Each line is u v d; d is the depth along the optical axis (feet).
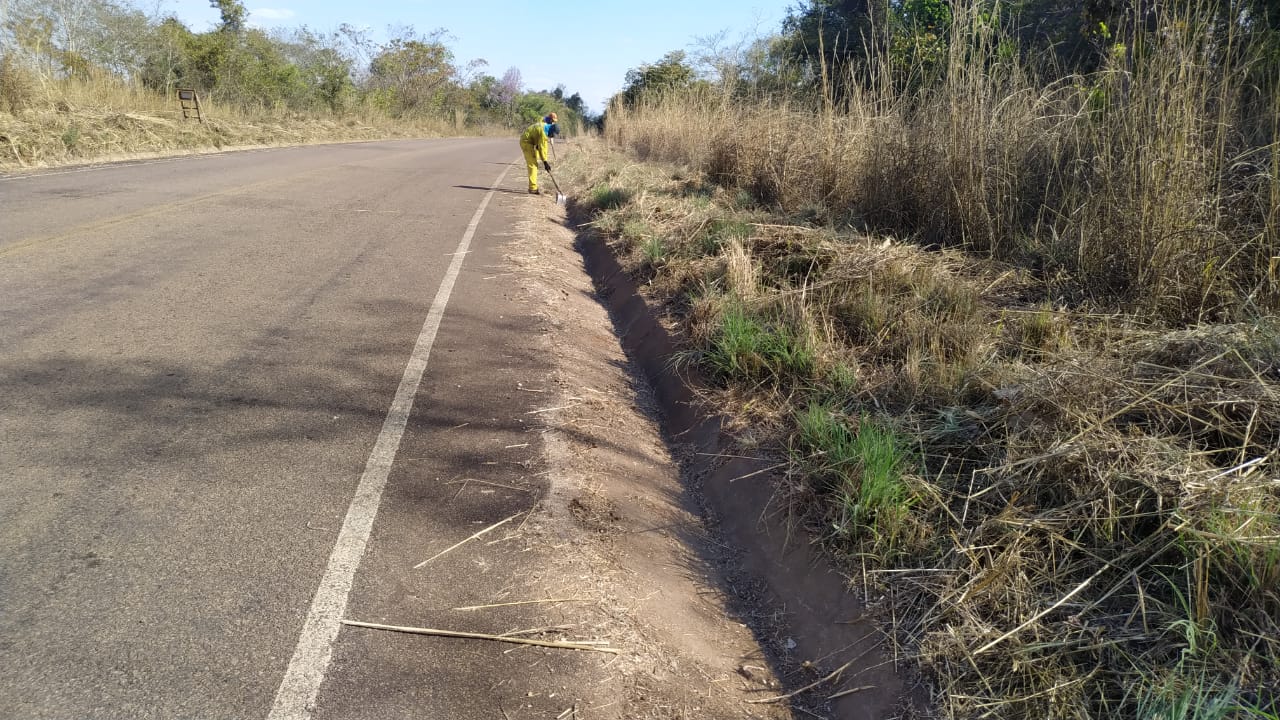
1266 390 10.39
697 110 49.80
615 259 27.30
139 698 7.36
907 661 8.57
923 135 24.22
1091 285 17.03
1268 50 17.98
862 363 15.12
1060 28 29.48
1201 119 15.88
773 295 18.34
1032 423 11.18
